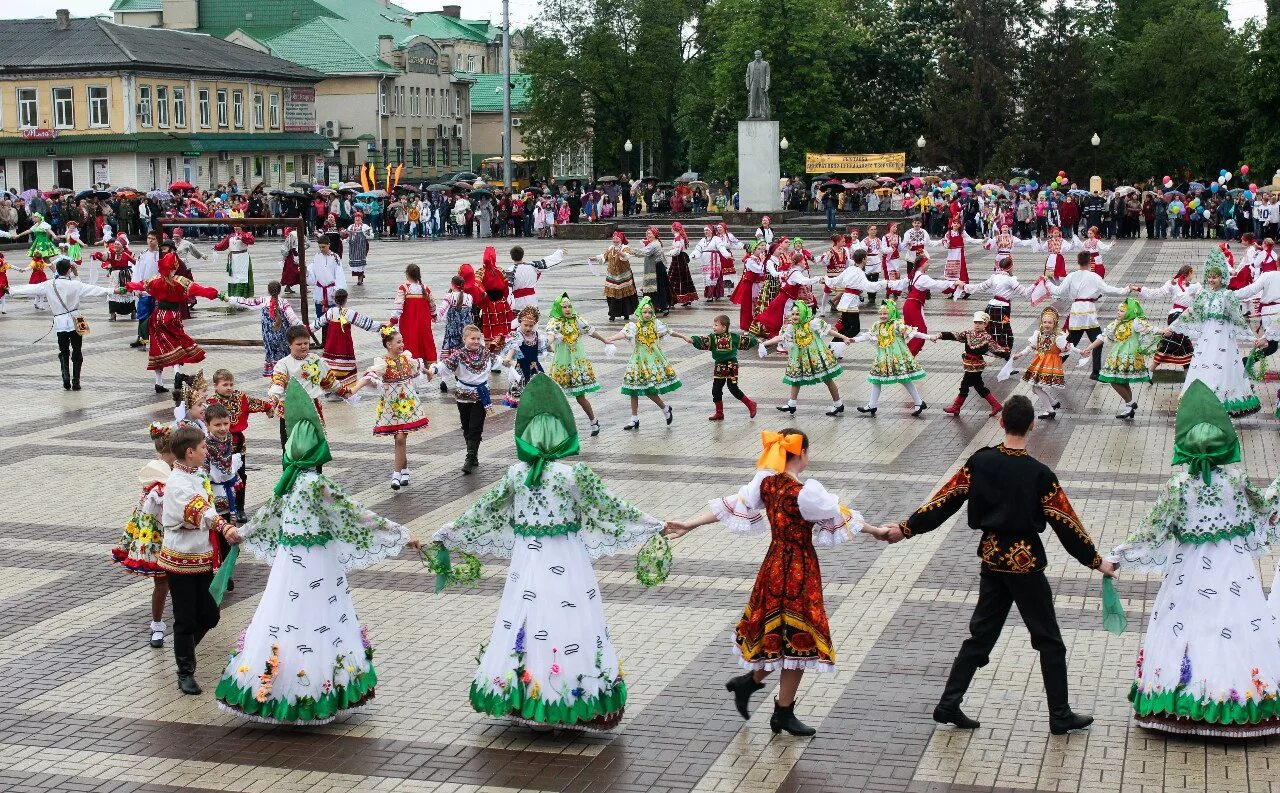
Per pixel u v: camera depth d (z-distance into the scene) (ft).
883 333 67.62
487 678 31.22
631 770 29.48
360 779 29.22
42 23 248.52
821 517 29.96
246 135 264.31
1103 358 70.79
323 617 31.68
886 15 301.63
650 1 282.15
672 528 30.76
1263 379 69.51
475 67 402.11
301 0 326.24
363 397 74.13
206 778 29.37
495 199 212.43
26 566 44.96
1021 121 274.16
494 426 67.15
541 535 30.73
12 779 29.40
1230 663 29.91
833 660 30.35
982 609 30.73
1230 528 30.12
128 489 54.95
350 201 210.38
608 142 290.76
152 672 35.76
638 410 70.44
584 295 120.47
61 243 153.48
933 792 28.14
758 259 96.17
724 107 266.36
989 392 67.56
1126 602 39.45
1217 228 179.73
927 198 187.93
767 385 77.05
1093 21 305.94
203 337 96.48
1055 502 29.96
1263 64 218.38
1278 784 28.14
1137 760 29.43
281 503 31.83
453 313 76.59
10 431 66.39
